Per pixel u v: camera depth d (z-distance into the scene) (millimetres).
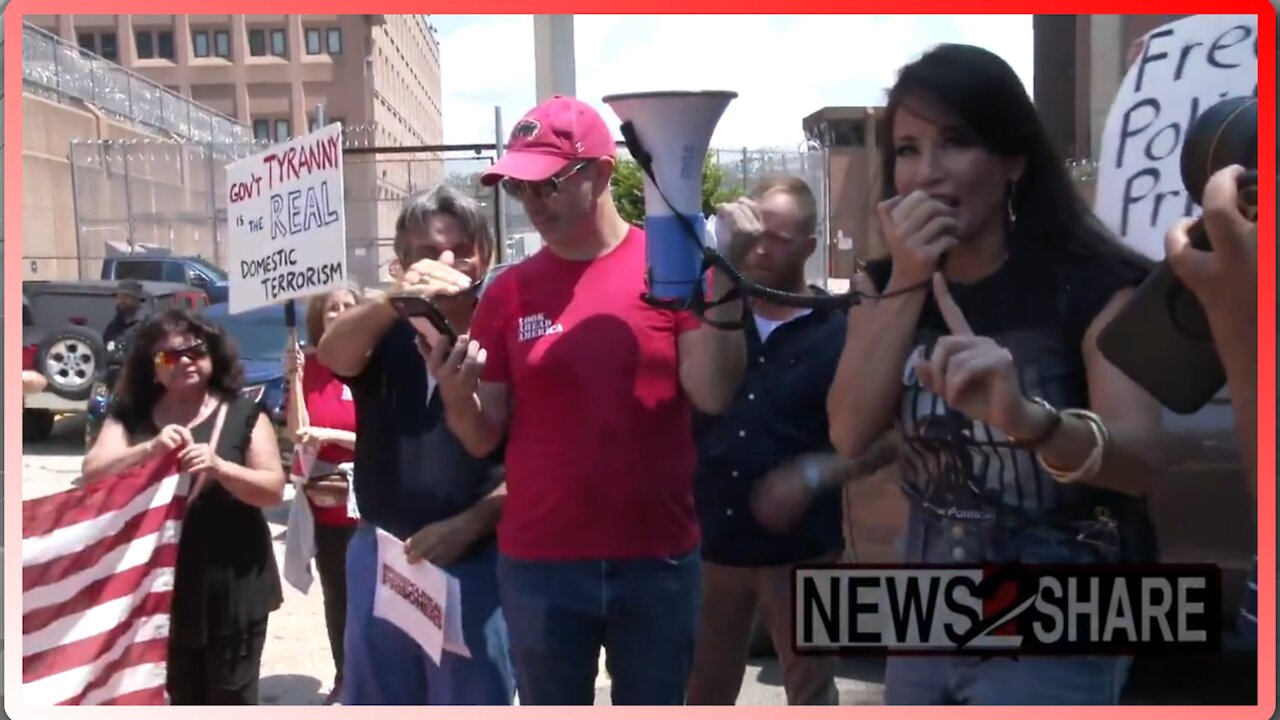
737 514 2492
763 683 2721
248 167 2775
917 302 2266
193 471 2826
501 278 2350
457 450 2514
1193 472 2285
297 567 3346
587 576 2262
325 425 3303
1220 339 2145
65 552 2838
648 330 2211
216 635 2918
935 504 2312
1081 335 2170
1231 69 2133
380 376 2566
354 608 2686
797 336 2406
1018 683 2342
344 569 3352
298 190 2686
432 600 2500
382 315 2439
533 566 2283
